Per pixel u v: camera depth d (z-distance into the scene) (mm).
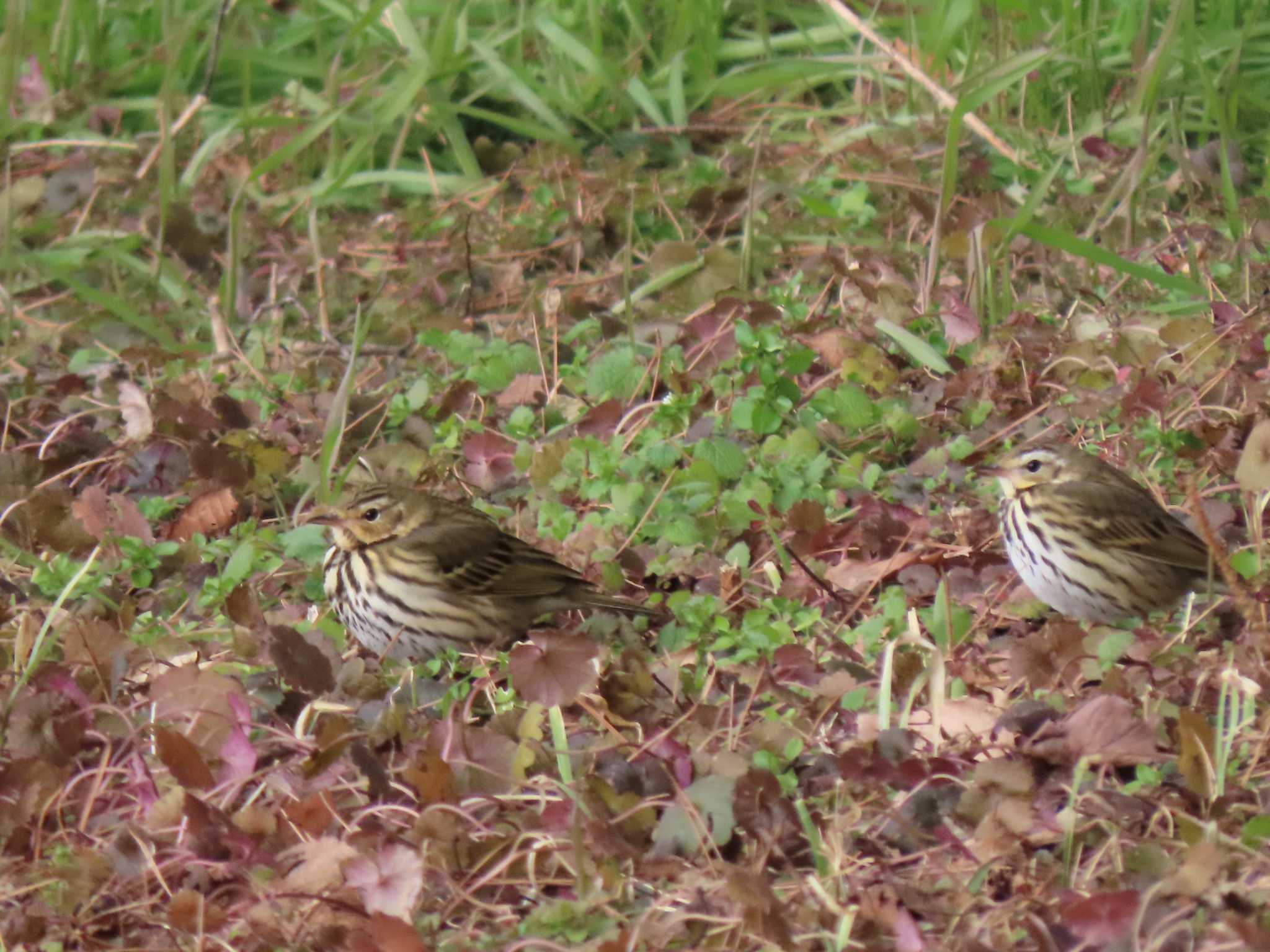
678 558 12531
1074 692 10555
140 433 14859
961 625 11430
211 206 19703
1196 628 11547
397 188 20656
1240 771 9734
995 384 15055
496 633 11922
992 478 13359
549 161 20125
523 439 14758
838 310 16469
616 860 9047
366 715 10547
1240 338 15125
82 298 18547
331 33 22953
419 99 20859
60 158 21141
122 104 21828
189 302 18375
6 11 22141
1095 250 15398
